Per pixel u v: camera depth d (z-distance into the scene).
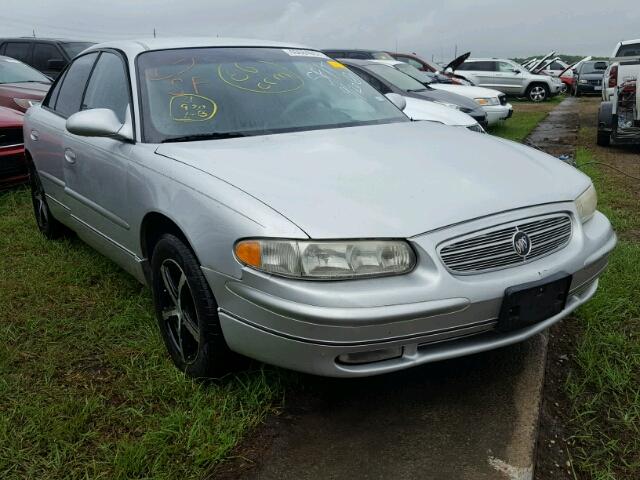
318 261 2.17
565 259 2.53
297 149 2.84
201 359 2.63
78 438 2.40
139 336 3.19
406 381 2.77
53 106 4.46
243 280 2.29
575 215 2.65
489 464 2.24
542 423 2.53
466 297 2.25
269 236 2.21
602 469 2.28
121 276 3.97
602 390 2.73
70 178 3.82
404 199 2.38
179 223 2.58
